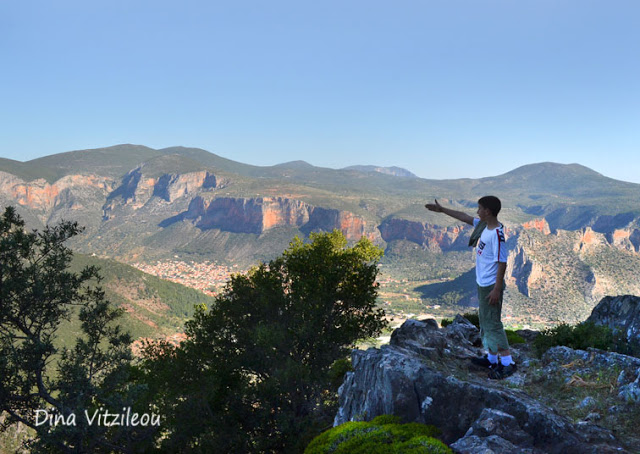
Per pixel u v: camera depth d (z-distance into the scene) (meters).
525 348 9.40
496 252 6.35
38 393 19.20
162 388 20.91
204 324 22.92
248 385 20.23
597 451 4.38
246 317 23.44
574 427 4.86
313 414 19.22
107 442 18.97
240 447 18.09
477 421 5.05
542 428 4.84
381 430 5.42
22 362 18.64
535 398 5.88
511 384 6.36
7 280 19.33
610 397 5.59
